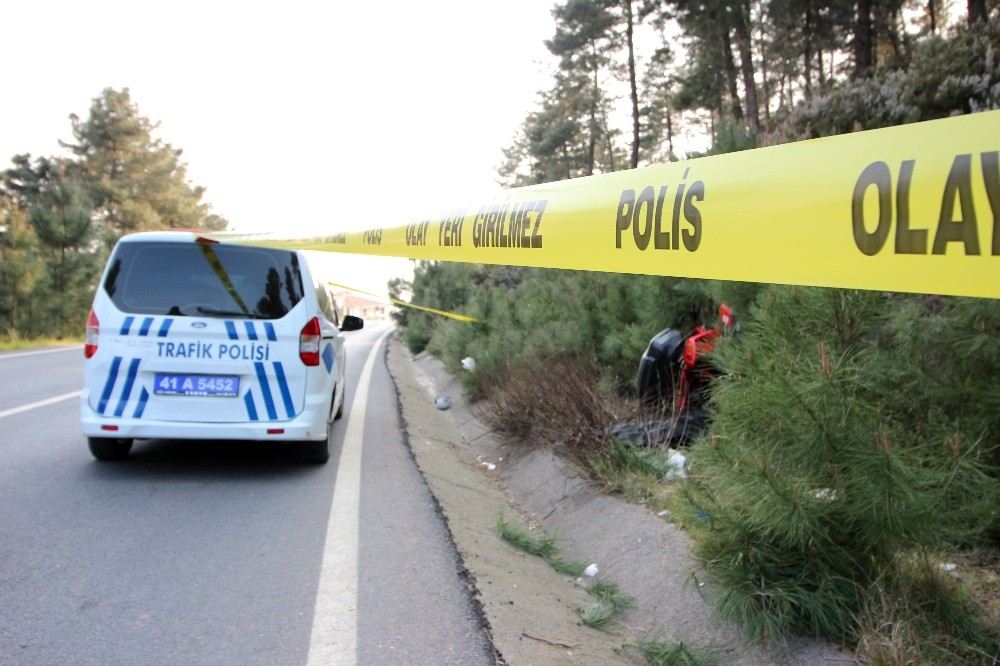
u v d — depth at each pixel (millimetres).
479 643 3246
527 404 7262
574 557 4797
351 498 5477
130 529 4652
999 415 3197
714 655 3182
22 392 10930
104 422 5688
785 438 2992
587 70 40062
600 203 2396
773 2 25016
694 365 5664
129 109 55375
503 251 3004
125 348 5719
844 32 26969
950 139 1442
